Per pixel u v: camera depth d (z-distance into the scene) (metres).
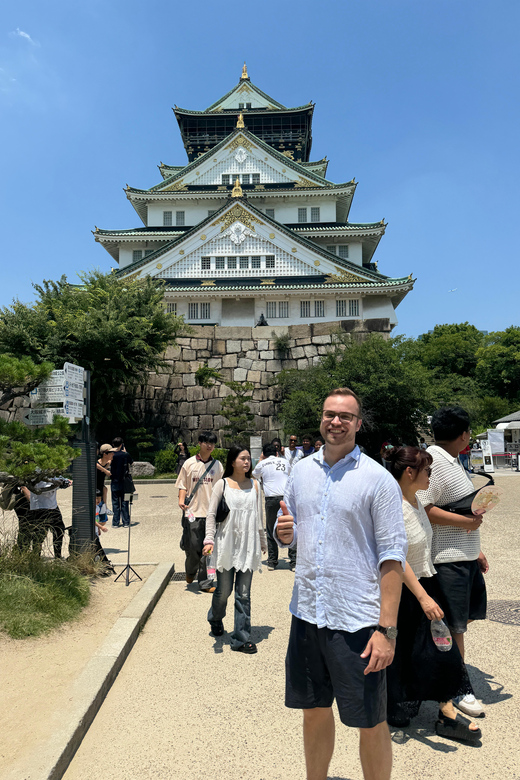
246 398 27.55
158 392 29.58
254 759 3.05
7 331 23.55
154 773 2.92
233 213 41.06
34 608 5.00
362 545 2.47
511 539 9.62
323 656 2.49
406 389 24.16
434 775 2.88
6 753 2.91
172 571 7.55
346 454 2.61
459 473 3.77
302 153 58.12
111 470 12.41
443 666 3.26
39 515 6.67
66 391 6.41
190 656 4.64
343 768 2.99
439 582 3.68
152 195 46.50
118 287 27.56
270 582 7.26
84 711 3.39
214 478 6.84
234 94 58.50
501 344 55.31
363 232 44.44
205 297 39.81
